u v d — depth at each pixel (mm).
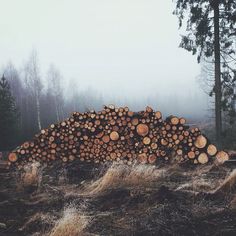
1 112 26516
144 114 12234
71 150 12312
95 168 11344
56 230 5695
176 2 20109
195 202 6992
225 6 19250
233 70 19469
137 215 6574
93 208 7199
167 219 6117
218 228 5703
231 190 7301
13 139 27281
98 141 12227
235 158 11938
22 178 10102
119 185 8641
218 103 19109
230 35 19469
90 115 12352
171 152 11867
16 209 7355
